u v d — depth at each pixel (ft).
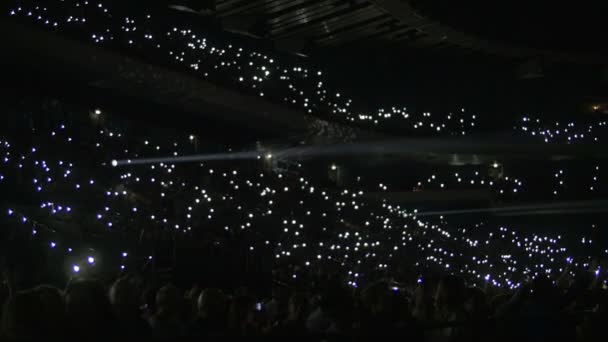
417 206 90.84
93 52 55.42
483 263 72.64
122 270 36.35
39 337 13.92
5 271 27.53
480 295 21.42
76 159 49.78
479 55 91.09
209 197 55.83
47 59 52.54
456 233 86.94
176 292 18.57
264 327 22.77
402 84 91.35
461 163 95.96
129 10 64.44
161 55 63.41
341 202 71.36
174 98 63.72
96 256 37.04
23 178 44.01
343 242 60.44
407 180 93.30
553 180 99.71
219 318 19.26
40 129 52.06
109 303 15.03
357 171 87.97
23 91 52.65
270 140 75.66
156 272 38.52
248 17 70.59
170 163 60.08
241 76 73.41
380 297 19.13
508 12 80.74
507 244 84.48
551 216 97.25
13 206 39.73
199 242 44.73
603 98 96.89
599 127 96.32
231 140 72.33
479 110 95.45
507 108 96.58
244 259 46.32
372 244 60.03
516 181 97.91
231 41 76.07
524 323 17.31
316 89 83.97
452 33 76.84
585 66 96.43
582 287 26.89
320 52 83.51
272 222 58.49
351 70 87.15
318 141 80.12
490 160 96.07
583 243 96.27
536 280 19.33
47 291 14.65
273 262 49.19
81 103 57.00
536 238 85.46
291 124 76.33
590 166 99.35
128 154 56.29
